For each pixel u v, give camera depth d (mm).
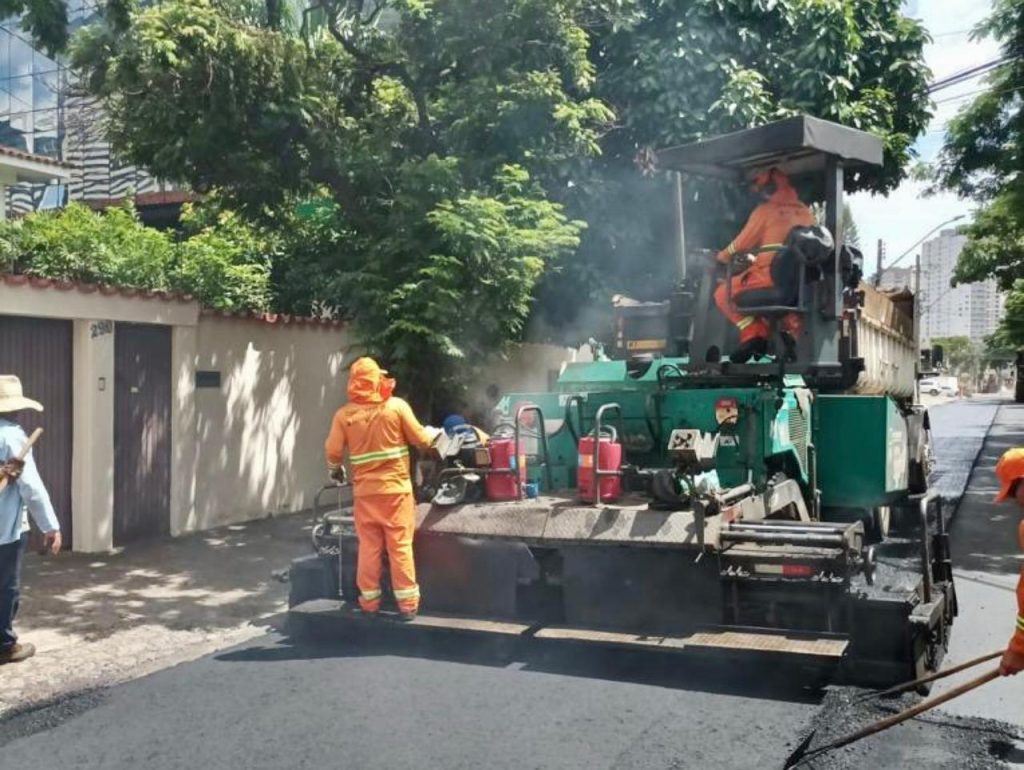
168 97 8836
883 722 4238
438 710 4863
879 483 6977
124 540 9242
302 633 6211
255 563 8578
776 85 11211
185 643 6273
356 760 4320
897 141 11492
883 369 9383
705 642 4926
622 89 10898
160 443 9602
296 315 12789
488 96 9250
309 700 5059
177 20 8500
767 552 5055
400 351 8609
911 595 5086
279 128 9375
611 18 10430
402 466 5723
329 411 11906
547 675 5352
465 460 6148
